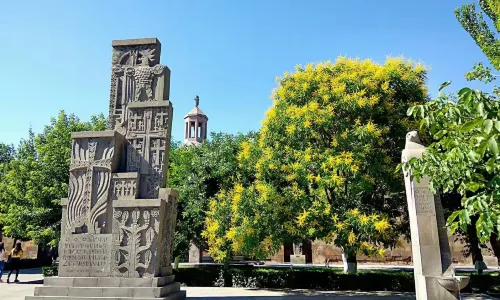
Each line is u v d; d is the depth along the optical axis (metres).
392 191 15.09
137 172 10.84
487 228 4.17
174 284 10.76
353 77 14.29
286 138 14.72
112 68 12.16
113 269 10.08
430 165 5.34
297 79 15.37
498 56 11.07
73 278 10.02
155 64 12.09
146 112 11.40
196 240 19.55
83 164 10.90
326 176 13.04
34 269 28.78
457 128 4.70
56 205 18.28
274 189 13.98
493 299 12.73
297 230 13.71
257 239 14.20
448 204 16.55
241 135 20.22
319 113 13.64
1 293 13.27
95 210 10.54
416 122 13.77
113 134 10.96
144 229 10.20
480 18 13.69
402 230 16.09
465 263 32.12
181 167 20.14
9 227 19.33
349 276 15.90
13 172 20.48
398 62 15.05
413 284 15.29
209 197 18.80
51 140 19.47
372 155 13.48
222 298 12.05
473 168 5.20
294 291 14.98
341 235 13.15
